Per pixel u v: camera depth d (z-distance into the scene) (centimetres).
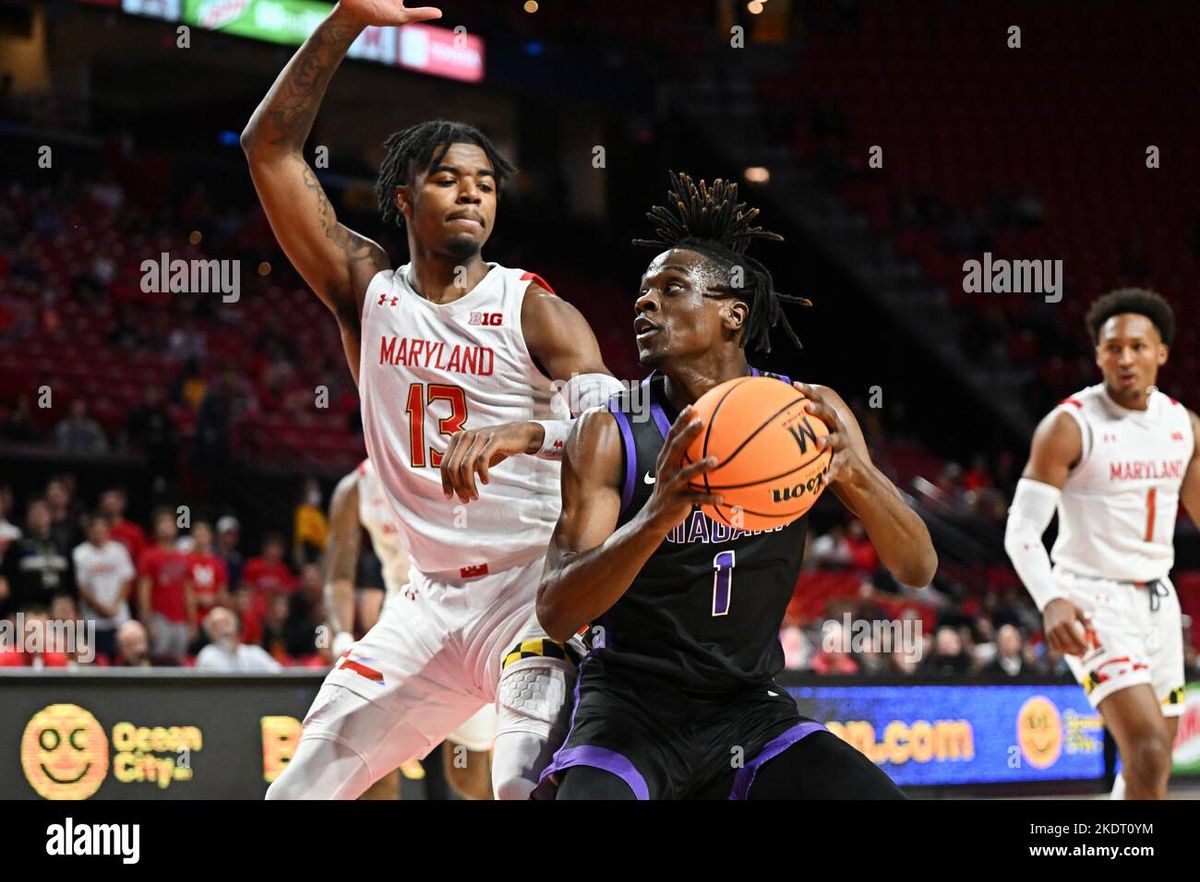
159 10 1529
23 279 1488
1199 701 690
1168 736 472
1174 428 488
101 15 1570
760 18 2105
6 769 411
